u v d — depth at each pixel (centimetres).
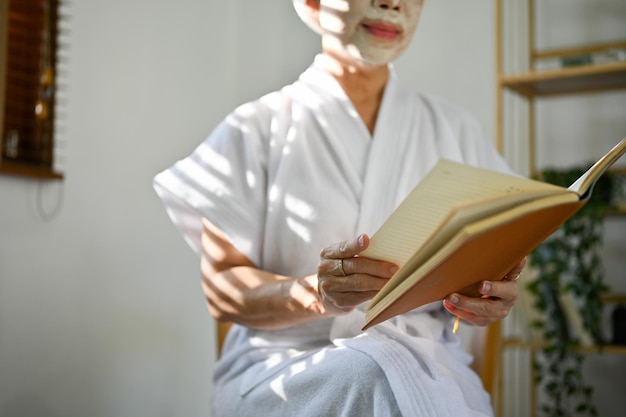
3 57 226
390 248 115
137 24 284
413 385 121
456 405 125
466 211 98
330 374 128
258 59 338
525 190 104
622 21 278
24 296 233
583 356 258
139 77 284
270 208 153
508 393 285
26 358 233
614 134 278
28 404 234
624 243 271
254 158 157
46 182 243
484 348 164
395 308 109
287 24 336
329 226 149
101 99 267
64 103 252
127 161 278
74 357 252
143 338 282
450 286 114
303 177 153
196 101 315
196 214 164
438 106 167
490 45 296
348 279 120
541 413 280
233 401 149
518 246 111
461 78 300
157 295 289
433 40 305
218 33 328
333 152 155
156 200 290
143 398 281
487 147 169
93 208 262
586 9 283
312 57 333
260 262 157
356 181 153
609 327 270
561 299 251
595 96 281
